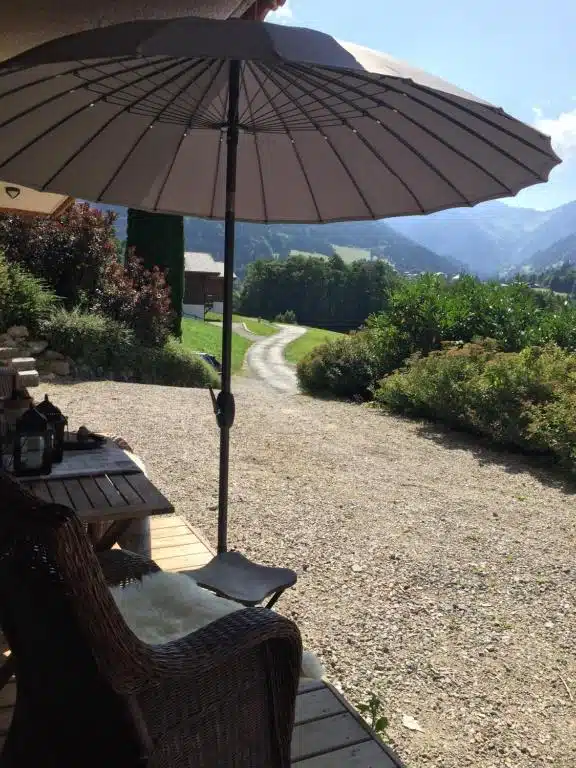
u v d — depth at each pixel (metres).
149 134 2.60
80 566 1.08
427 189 2.53
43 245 12.35
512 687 3.04
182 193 3.00
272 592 2.12
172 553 3.66
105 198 2.82
